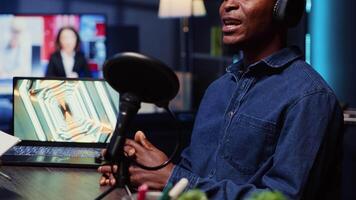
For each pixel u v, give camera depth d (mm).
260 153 1310
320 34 3895
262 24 1379
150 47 5508
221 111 1494
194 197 863
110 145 1175
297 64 1358
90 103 1732
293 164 1201
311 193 1249
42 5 5227
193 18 5391
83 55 4523
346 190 3635
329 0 3855
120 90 1135
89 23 4523
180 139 1319
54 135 1727
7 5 5156
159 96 1119
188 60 5418
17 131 1738
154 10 5473
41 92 1759
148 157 1369
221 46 4801
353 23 3623
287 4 1359
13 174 1512
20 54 4477
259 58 1418
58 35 4477
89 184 1413
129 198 1105
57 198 1296
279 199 827
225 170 1356
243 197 1190
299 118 1238
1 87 4469
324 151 1255
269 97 1339
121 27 5430
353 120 2039
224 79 1558
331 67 3859
